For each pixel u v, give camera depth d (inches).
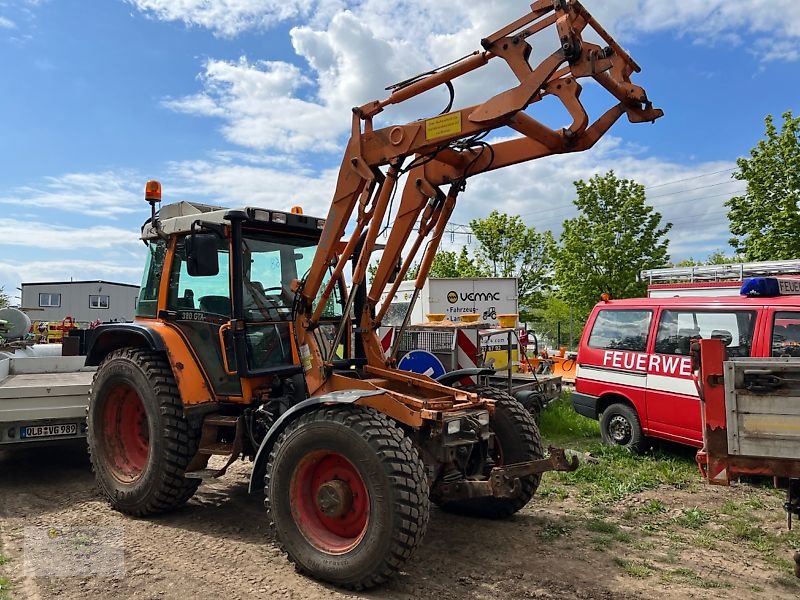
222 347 200.2
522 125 154.4
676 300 291.9
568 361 560.4
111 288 1464.1
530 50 152.3
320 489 160.1
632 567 164.1
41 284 1429.6
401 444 151.3
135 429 221.0
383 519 145.4
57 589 148.4
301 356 195.3
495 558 170.6
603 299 327.9
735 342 263.4
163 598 144.5
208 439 203.6
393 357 214.8
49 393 236.1
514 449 199.0
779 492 234.5
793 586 154.7
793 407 141.3
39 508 212.4
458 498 171.8
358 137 180.5
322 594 147.8
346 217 188.1
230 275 198.1
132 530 191.2
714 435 149.3
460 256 1053.8
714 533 192.4
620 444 303.3
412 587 152.1
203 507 214.8
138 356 209.9
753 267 391.9
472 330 354.6
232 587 150.9
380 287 211.8
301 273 221.3
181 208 225.0
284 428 170.6
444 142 166.1
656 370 287.1
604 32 153.1
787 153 508.4
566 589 151.6
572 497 228.8
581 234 755.4
